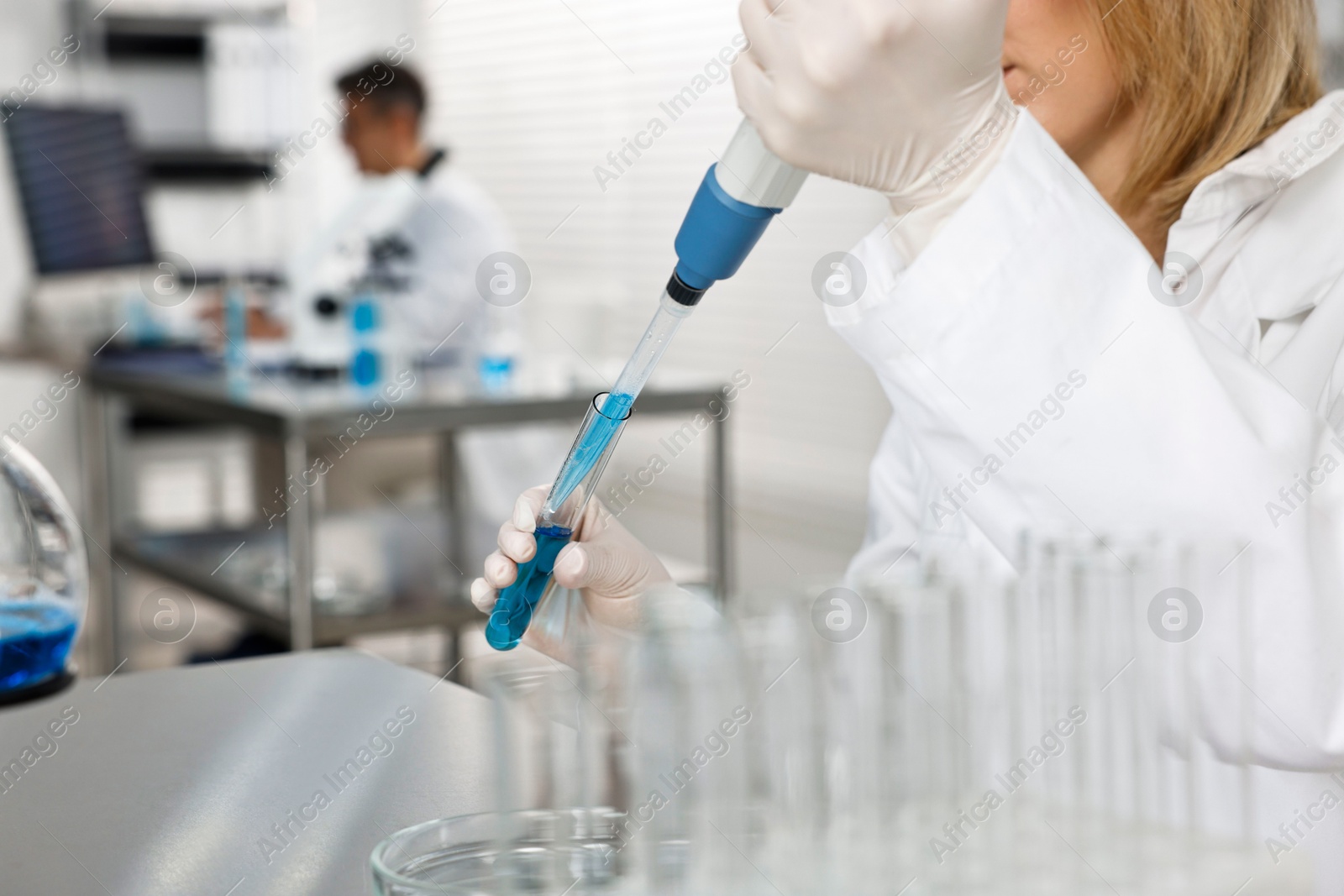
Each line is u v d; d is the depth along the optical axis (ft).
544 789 1.74
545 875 1.73
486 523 10.60
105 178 12.85
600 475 2.59
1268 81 3.07
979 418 2.35
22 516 2.40
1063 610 1.73
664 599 1.86
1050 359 2.30
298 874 2.18
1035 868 1.67
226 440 14.89
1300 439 2.36
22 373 14.28
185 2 15.17
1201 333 2.47
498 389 9.17
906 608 1.71
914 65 2.10
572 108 14.53
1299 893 1.78
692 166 13.32
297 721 2.93
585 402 8.87
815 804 1.69
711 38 12.94
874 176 2.27
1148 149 3.17
